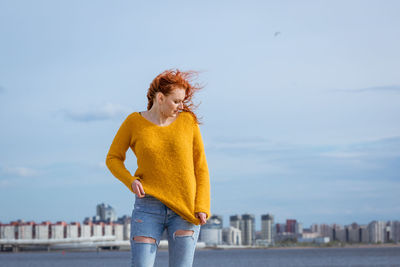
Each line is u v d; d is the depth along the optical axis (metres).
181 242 4.07
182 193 4.07
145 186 4.05
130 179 4.05
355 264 97.31
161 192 4.04
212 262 117.69
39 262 127.56
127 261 127.62
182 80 4.14
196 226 4.12
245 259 138.50
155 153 4.09
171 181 4.07
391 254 166.50
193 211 4.08
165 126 4.18
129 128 4.22
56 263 120.06
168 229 4.13
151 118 4.21
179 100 4.12
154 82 4.15
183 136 4.16
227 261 123.94
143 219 4.04
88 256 186.25
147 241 4.04
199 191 4.17
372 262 105.56
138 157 4.16
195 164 4.25
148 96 4.26
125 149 4.28
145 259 4.02
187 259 4.08
